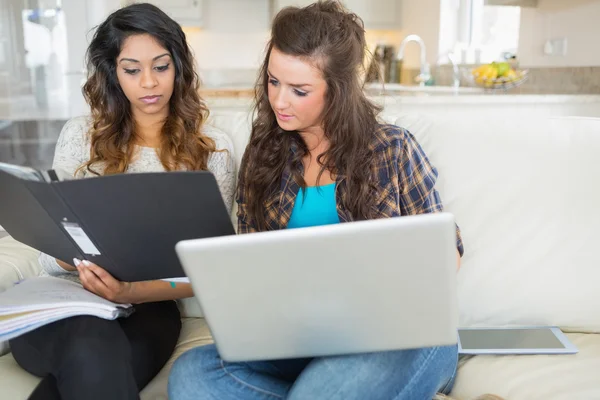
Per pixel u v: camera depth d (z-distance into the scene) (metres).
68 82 3.71
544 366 1.20
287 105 1.17
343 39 1.16
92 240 1.06
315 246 0.83
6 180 1.04
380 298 0.88
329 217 1.27
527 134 1.44
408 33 4.95
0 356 1.32
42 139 3.76
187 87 1.50
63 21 3.63
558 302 1.35
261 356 0.96
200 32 5.27
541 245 1.37
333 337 0.93
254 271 0.86
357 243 0.82
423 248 0.82
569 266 1.36
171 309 1.41
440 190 1.44
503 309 1.37
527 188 1.40
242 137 1.60
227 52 5.35
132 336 1.22
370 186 1.23
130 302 1.26
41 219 1.07
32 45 3.64
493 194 1.42
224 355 0.97
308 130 1.28
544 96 3.07
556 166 1.40
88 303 1.15
